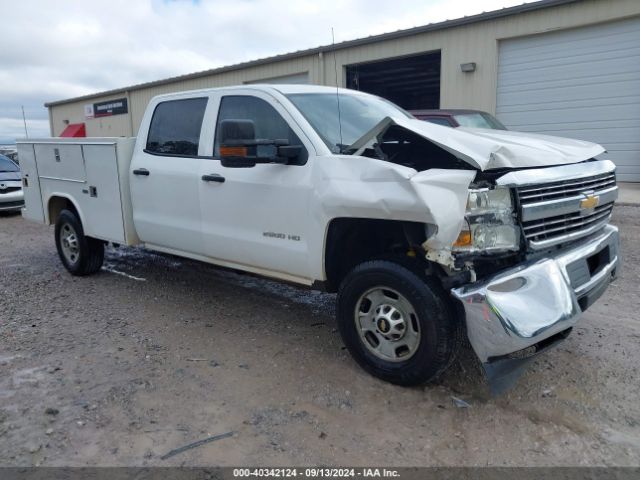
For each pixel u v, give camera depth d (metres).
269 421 3.13
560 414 3.18
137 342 4.29
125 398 3.38
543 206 3.26
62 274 6.46
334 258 3.83
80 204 5.94
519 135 4.21
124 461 2.76
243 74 19.72
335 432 3.02
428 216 3.04
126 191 5.36
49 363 3.89
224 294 5.57
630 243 7.45
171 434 3.00
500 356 3.04
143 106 25.08
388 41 15.48
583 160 3.76
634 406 3.25
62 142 6.01
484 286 3.03
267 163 3.95
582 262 3.48
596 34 12.14
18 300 5.39
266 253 4.13
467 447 2.88
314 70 17.47
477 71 13.91
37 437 2.96
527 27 12.91
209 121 4.61
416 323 3.34
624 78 11.97
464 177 3.02
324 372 3.74
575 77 12.62
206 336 4.42
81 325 4.67
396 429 3.05
